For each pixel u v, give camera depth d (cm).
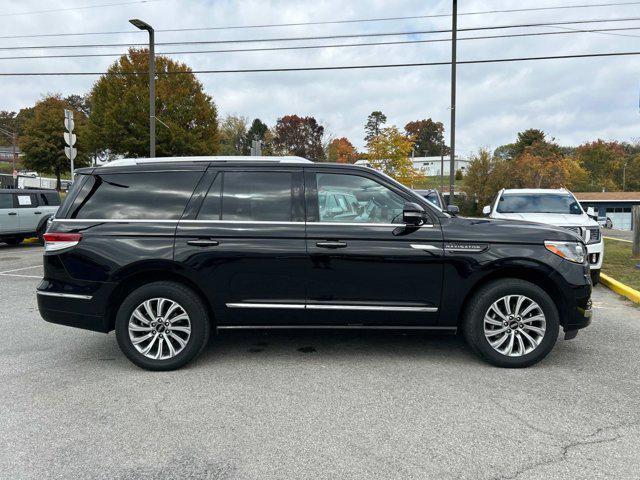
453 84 1639
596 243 825
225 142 6500
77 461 292
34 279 943
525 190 1049
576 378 420
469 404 368
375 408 362
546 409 359
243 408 364
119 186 454
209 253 432
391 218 446
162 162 461
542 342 436
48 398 385
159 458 295
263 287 438
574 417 346
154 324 440
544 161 4028
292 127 7200
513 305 443
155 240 436
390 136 2902
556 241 436
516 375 427
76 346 522
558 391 391
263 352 494
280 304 438
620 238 1777
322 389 398
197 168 455
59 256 440
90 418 349
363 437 319
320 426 334
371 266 435
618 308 689
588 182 6756
